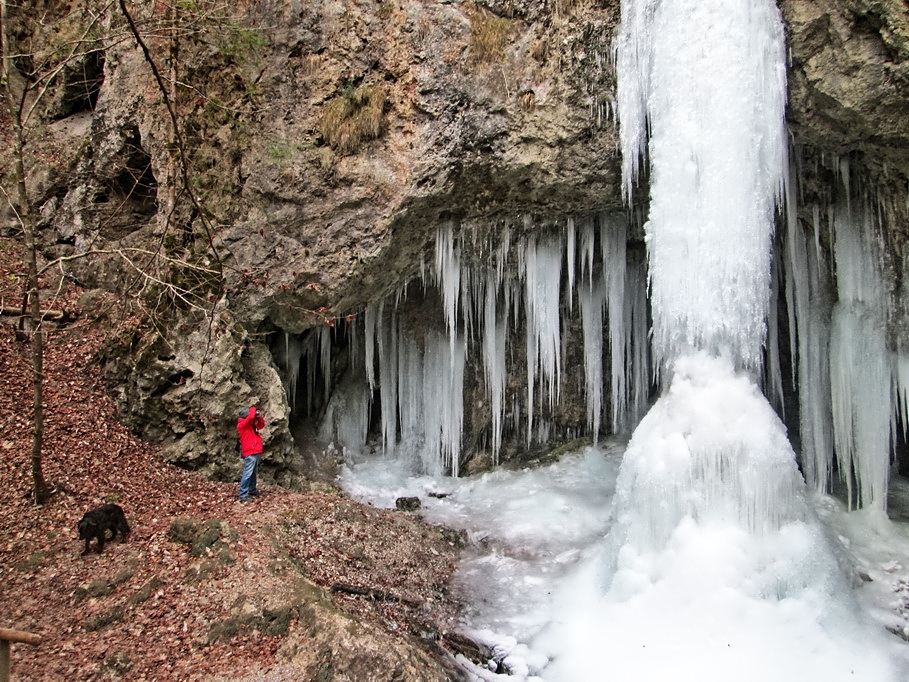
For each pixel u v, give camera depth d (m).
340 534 8.70
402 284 11.00
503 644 7.45
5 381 9.26
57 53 9.40
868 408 8.98
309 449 11.57
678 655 6.92
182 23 9.51
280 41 9.59
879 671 6.63
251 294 9.98
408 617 7.59
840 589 7.39
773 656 6.73
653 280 8.53
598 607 7.89
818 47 7.72
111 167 11.59
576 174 9.58
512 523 10.16
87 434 9.08
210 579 6.83
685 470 7.80
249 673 5.93
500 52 9.25
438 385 12.00
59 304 10.87
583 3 9.01
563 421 12.42
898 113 7.52
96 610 6.43
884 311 8.82
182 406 9.51
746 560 7.34
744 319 7.97
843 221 8.94
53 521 7.49
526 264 10.97
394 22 9.33
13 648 5.94
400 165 9.48
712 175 8.02
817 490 9.57
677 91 8.27
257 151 9.80
